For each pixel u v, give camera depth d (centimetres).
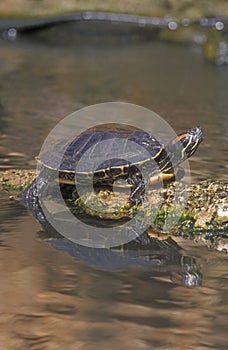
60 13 6788
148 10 6788
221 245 1858
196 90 4341
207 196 2014
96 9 6812
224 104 3916
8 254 1731
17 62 5262
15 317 1407
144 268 1677
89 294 1516
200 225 1956
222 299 1503
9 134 3019
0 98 3956
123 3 6831
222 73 5012
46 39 6631
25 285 1552
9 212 2041
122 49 6125
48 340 1317
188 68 5191
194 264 1711
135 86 4428
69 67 5109
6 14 6781
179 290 1548
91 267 1667
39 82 4503
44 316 1412
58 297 1497
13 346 1300
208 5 6725
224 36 5847
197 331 1357
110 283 1577
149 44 6450
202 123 3388
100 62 5378
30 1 6825
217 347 1305
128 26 6744
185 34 6525
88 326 1376
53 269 1650
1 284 1553
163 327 1376
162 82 4597
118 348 1295
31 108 3691
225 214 1959
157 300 1494
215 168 2475
